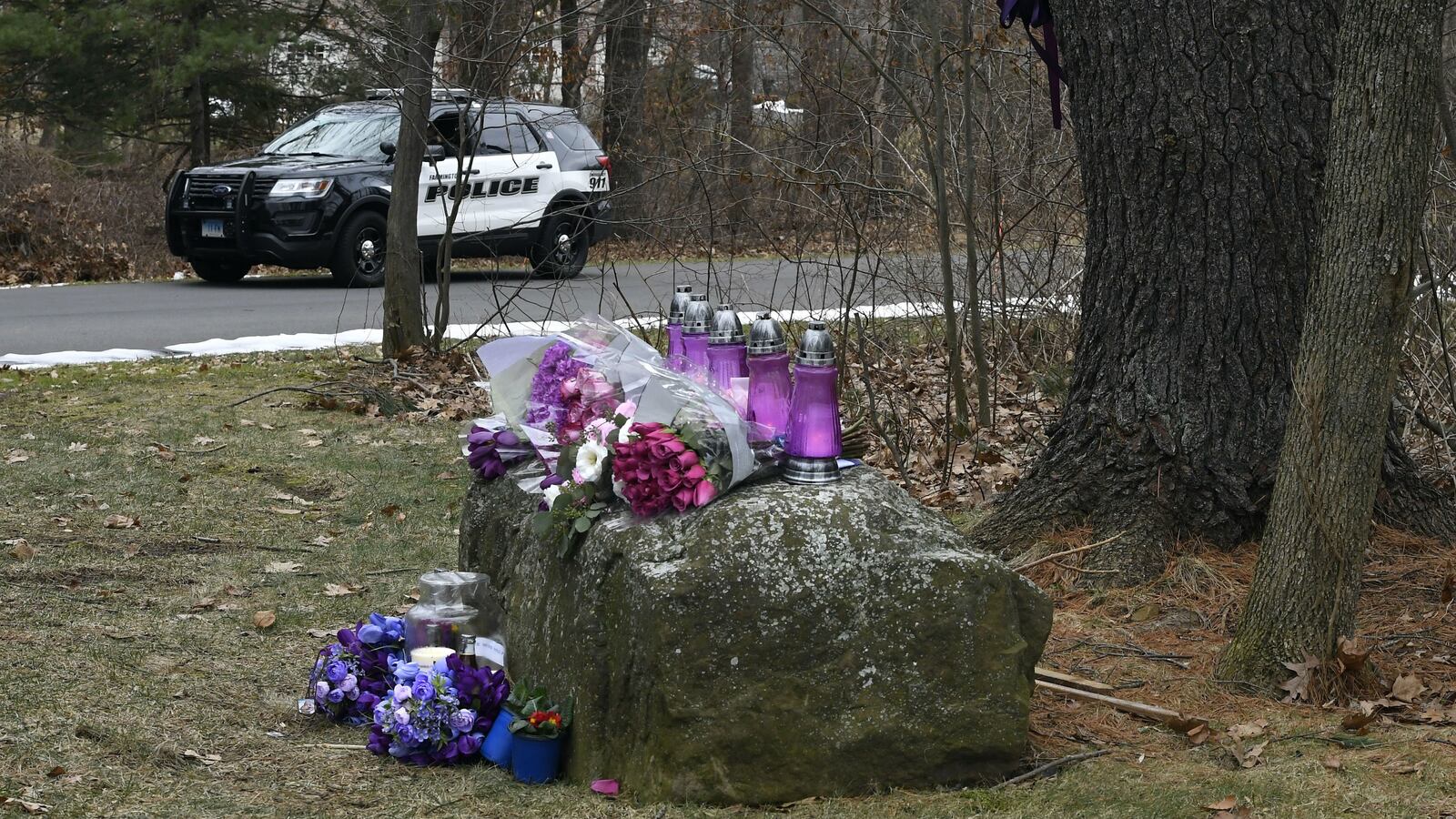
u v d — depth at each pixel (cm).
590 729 390
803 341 393
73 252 1920
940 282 1092
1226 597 516
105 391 984
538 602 433
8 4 2219
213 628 524
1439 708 426
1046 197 986
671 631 361
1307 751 397
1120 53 559
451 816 360
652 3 1847
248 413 923
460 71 1247
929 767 371
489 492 506
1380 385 430
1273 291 550
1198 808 355
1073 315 1031
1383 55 410
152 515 684
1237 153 546
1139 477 557
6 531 639
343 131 1692
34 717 409
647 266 1700
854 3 1060
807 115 1072
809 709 365
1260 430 551
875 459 819
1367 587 523
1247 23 543
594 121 1922
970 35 865
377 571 612
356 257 1611
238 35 2111
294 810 360
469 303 1452
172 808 355
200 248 1619
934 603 373
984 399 860
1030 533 571
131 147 2633
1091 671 467
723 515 374
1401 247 421
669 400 399
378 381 1027
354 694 432
